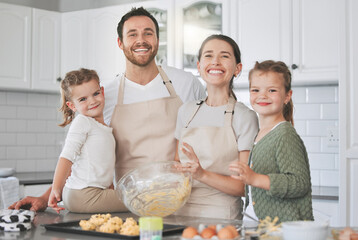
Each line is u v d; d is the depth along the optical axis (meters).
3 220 1.58
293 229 1.26
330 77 3.32
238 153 1.92
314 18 3.37
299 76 3.41
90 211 1.92
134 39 2.14
